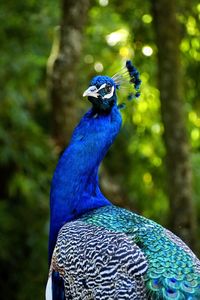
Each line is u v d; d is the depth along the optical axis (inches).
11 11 616.4
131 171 709.9
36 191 646.5
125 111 607.8
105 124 302.7
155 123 614.5
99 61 635.5
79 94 636.7
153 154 635.5
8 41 627.5
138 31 579.8
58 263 264.5
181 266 241.9
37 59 605.0
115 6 588.1
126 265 243.6
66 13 480.4
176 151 514.0
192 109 592.7
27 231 679.1
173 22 514.9
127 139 731.4
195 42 569.0
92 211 291.0
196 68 578.9
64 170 296.4
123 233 261.4
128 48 605.0
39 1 620.4
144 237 257.6
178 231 512.1
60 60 475.5
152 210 644.7
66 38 477.7
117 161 756.0
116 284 242.4
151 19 563.5
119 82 323.3
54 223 297.3
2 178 698.2
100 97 300.4
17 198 708.0
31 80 624.7
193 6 557.6
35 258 658.8
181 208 512.4
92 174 298.4
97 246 255.0
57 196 296.2
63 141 474.6
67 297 259.6
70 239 265.9
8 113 618.5
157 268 239.9
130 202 637.9
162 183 639.1
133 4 578.9
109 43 618.8
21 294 658.2
